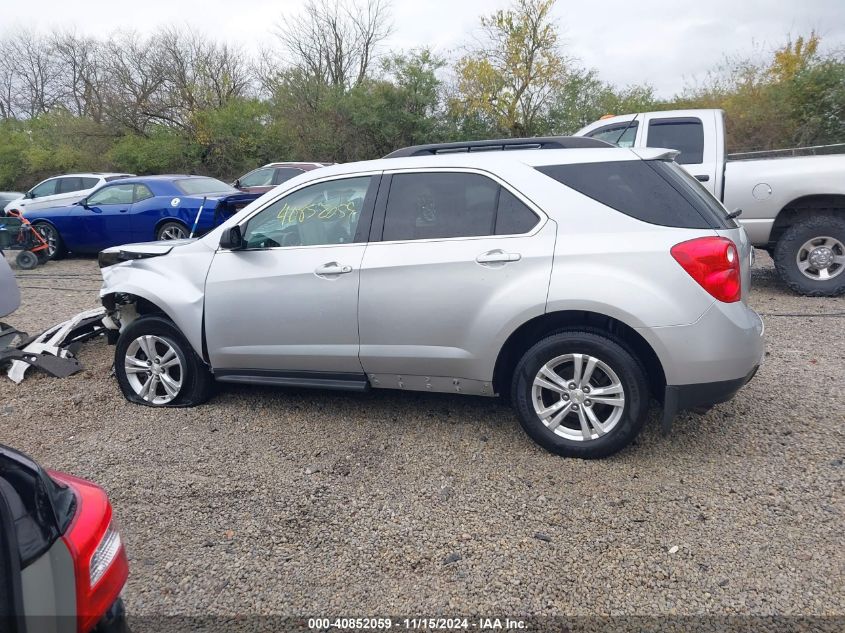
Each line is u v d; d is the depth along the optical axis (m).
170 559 3.24
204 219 11.23
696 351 3.64
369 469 4.02
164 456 4.28
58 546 1.95
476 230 4.07
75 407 5.11
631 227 3.78
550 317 3.94
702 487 3.67
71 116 33.12
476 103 26.73
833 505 3.45
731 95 21.48
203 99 31.44
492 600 2.88
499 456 4.10
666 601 2.83
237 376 4.79
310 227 4.54
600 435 3.89
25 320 7.96
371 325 4.25
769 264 10.12
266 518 3.55
